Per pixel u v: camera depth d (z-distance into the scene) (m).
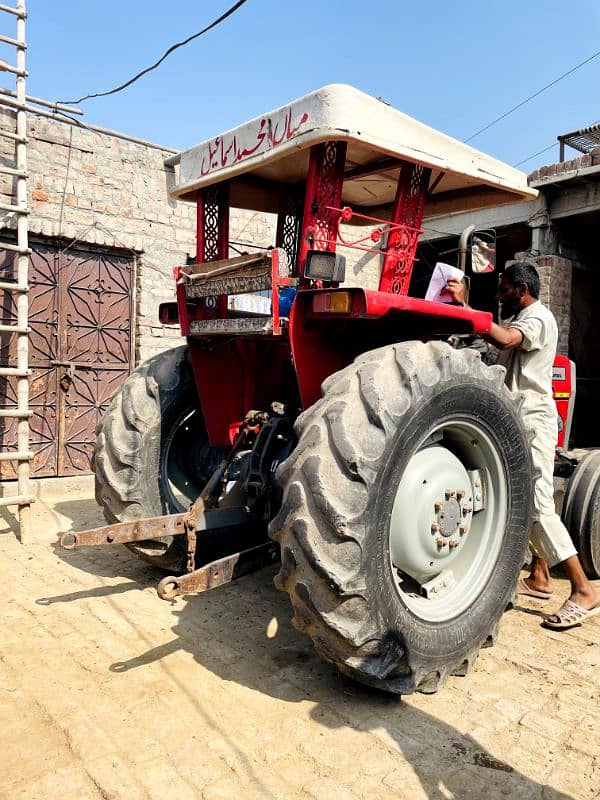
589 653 3.02
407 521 2.61
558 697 2.62
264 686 2.64
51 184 6.35
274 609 3.43
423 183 3.32
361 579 2.24
